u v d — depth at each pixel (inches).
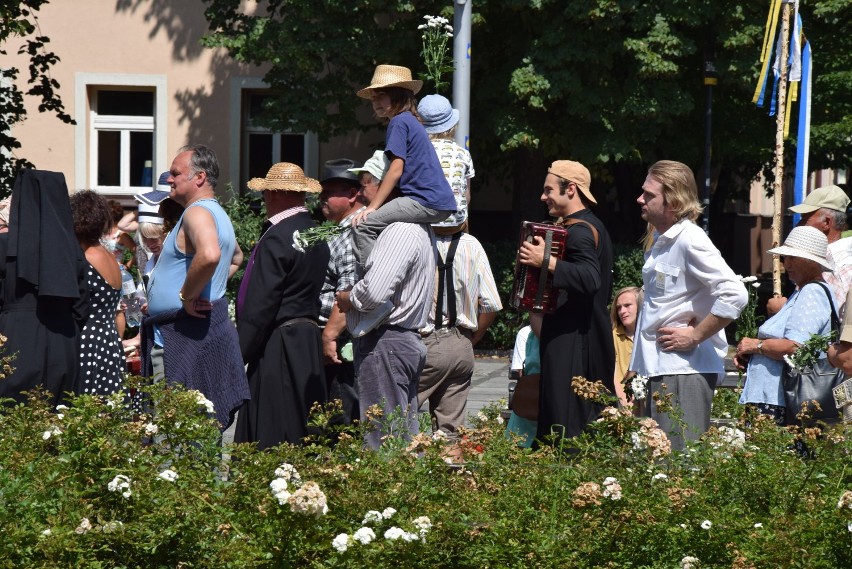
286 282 593.9
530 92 1660.9
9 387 556.1
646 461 403.2
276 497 335.0
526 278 537.0
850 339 498.3
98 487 366.9
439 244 611.8
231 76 2049.7
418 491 385.4
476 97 1734.7
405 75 564.4
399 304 537.0
